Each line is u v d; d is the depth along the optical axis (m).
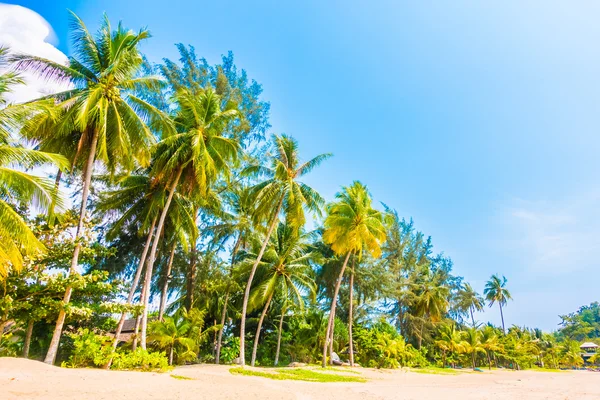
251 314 35.84
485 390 19.08
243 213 30.05
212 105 21.77
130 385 11.95
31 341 19.73
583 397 17.16
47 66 15.94
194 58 28.66
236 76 31.36
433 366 46.16
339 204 27.56
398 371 32.38
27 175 12.40
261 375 19.09
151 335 22.88
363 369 29.92
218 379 15.95
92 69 17.47
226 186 29.22
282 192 24.81
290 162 25.72
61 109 16.03
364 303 40.09
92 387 10.79
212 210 27.59
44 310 15.07
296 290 27.95
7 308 14.07
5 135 12.43
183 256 28.30
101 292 17.73
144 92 25.16
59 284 14.91
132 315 18.69
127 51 17.23
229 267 28.72
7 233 12.02
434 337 52.31
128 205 22.98
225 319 33.00
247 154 29.92
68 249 16.70
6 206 12.13
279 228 30.67
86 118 15.16
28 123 14.18
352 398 13.25
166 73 26.45
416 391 16.95
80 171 21.27
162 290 25.66
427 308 48.47
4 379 10.22
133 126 17.50
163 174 20.23
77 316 17.38
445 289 49.50
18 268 12.34
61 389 10.02
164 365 18.17
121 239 25.67
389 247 48.91
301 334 34.94
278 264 28.22
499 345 58.66
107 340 17.56
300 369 24.17
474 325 61.78
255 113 31.09
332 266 36.88
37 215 16.78
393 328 41.91
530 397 16.59
